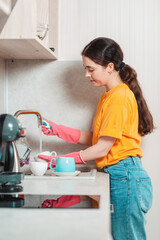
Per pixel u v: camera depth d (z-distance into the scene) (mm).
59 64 2375
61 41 2410
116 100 1876
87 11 2391
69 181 1558
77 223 785
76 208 936
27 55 2209
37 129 2385
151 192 1925
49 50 2037
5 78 2391
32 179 1633
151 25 2350
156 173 2336
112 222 1865
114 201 1871
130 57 2361
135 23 2361
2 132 1114
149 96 2346
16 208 931
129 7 2363
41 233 715
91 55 1961
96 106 2352
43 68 2379
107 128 1831
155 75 2342
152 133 2336
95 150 1855
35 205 973
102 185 1425
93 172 1792
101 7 2383
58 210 911
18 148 1993
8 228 746
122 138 1916
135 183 1852
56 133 2225
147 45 2352
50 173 1921
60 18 2404
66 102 2373
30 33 1634
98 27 2387
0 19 1642
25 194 1166
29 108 2391
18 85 2389
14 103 2389
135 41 2361
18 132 1141
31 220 809
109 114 1849
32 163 1747
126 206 1840
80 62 2359
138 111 2055
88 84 2357
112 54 1973
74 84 2365
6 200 1047
